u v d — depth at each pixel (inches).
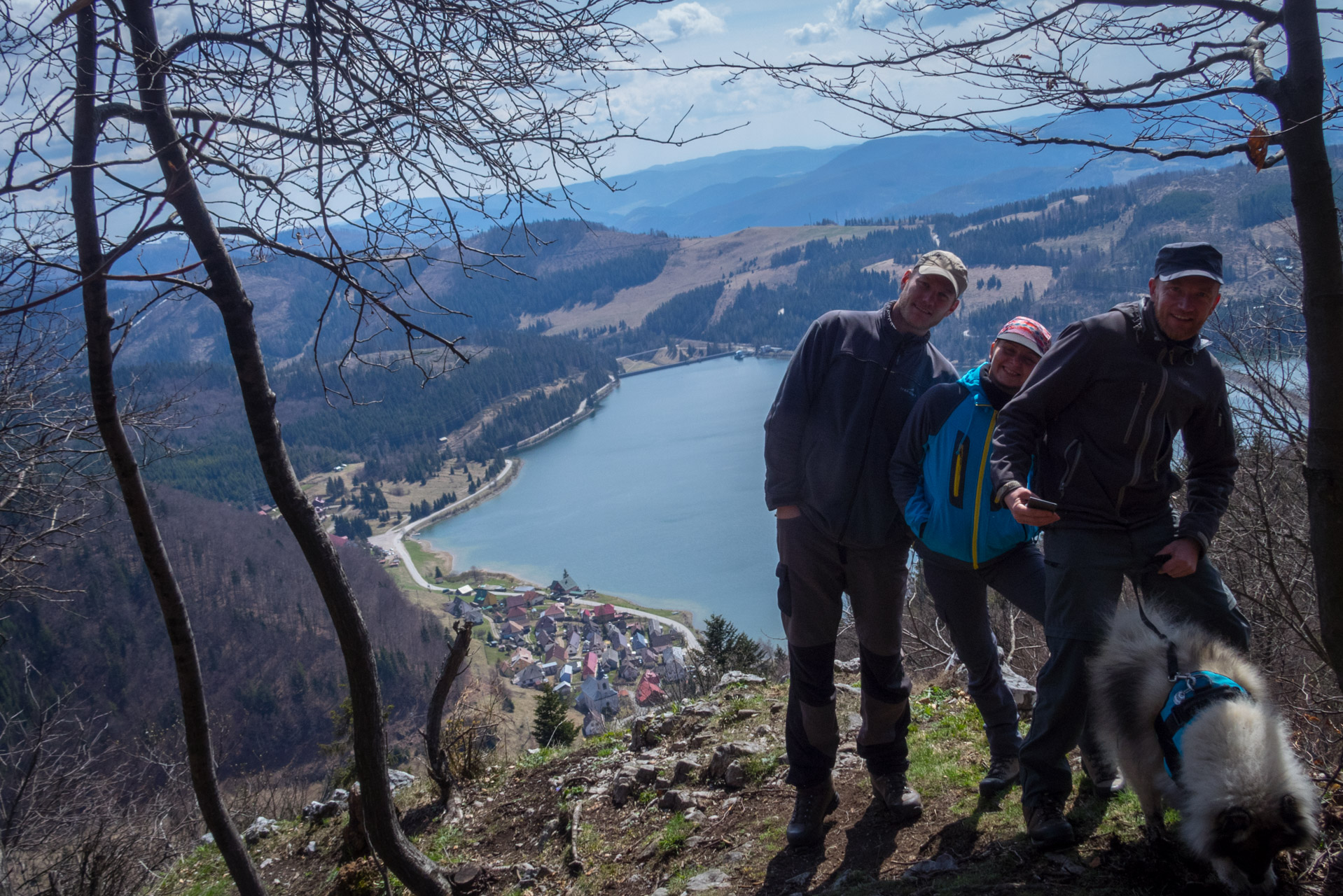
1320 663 165.9
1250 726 78.9
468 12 117.6
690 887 131.3
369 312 133.3
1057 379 98.9
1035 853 104.3
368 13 122.2
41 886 258.8
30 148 105.5
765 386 7810.0
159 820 319.0
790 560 123.8
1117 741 95.0
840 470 118.2
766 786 157.8
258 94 120.5
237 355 140.0
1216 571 101.6
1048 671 103.0
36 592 218.5
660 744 207.3
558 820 183.5
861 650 128.6
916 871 110.7
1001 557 116.2
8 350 185.0
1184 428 101.5
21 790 276.4
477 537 4591.5
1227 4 84.7
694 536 3991.1
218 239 136.7
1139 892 90.8
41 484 202.5
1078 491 100.3
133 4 124.8
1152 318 96.0
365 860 194.1
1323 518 85.6
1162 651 90.6
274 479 144.6
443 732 237.0
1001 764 126.2
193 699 162.9
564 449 6382.9
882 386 118.0
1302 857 88.0
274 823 253.9
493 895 164.7
